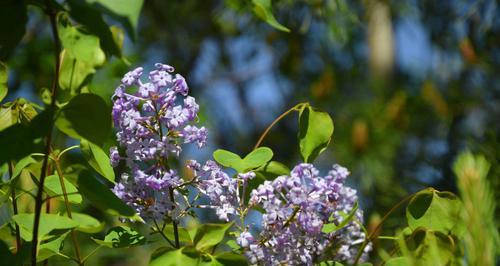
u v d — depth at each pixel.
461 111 3.74
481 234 1.37
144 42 5.00
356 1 4.04
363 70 4.79
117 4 1.23
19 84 3.71
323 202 1.43
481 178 1.38
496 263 1.42
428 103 3.82
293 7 3.39
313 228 1.41
